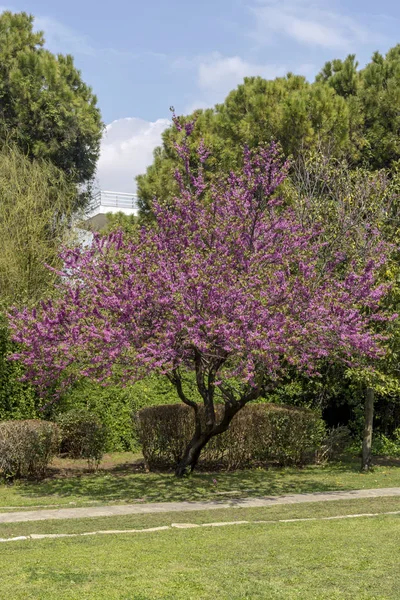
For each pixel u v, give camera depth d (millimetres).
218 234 12719
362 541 8016
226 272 11969
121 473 14773
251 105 22141
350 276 12977
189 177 14000
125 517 10039
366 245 15969
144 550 7559
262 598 5762
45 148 31219
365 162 22312
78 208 26953
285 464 16219
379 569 6672
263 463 16297
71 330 11875
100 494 12344
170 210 13703
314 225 15211
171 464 15523
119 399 17516
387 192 17484
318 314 12086
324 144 20453
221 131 22406
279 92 21875
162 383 18000
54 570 6598
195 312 11562
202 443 14281
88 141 33812
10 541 8219
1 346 16234
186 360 12953
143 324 11812
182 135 21688
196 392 18094
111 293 11594
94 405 17297
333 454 17594
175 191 22438
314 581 6250
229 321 11570
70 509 10805
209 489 12906
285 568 6719
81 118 33125
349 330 12273
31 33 34031
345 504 11289
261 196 13812
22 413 16359
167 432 15328
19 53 32031
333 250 15844
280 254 12844
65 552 7477
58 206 21766
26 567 6715
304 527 9062
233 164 20688
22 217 19938
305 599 5738
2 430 13508
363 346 12453
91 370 12180
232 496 12219
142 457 16828
